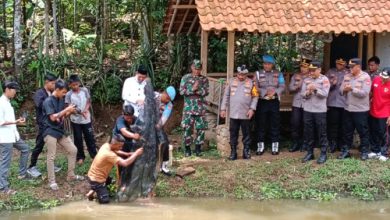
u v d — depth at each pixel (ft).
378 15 35.19
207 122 36.55
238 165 32.73
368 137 34.01
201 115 34.58
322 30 33.68
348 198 29.86
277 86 34.24
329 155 34.96
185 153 34.81
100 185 28.25
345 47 38.99
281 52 44.11
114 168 31.32
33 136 38.70
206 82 34.58
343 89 33.32
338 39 39.19
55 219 26.40
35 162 30.83
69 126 30.68
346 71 34.81
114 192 29.30
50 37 46.83
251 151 35.70
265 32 33.12
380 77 33.68
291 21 33.94
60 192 29.19
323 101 32.94
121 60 46.34
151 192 29.17
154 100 29.37
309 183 30.73
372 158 34.12
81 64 43.09
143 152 28.68
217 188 30.14
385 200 29.78
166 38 45.24
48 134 28.84
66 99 31.42
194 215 27.25
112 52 46.03
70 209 27.63
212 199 29.32
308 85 32.94
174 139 39.22
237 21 33.06
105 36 46.70
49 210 27.48
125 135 28.37
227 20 33.01
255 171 31.81
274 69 34.65
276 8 34.55
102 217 26.71
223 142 34.60
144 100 29.66
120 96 42.83
